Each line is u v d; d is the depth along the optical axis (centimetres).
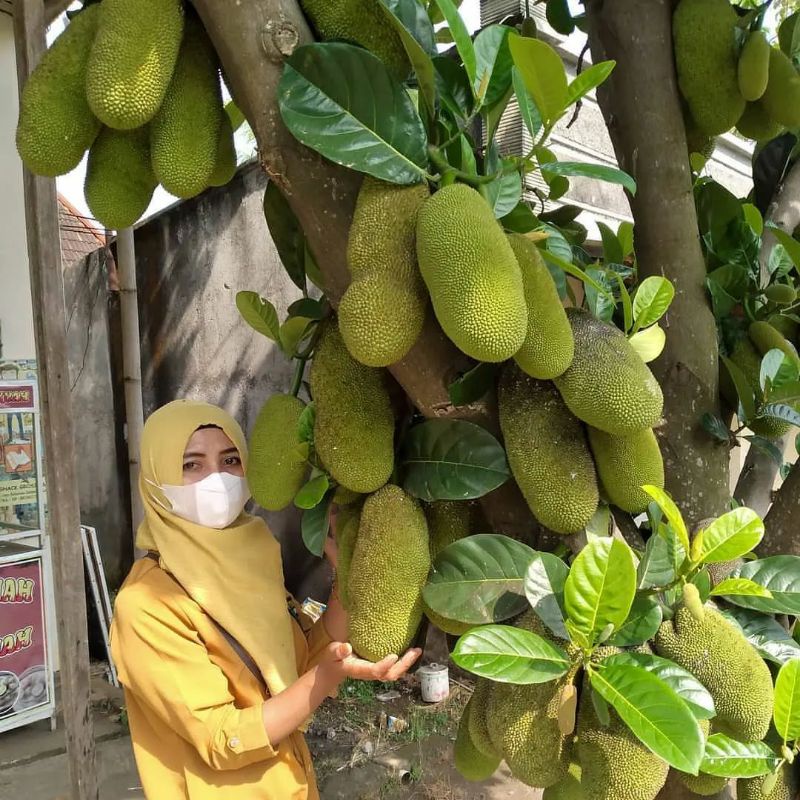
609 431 92
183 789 149
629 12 121
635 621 94
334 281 101
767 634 113
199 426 167
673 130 122
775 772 97
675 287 125
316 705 138
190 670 144
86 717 272
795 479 131
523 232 107
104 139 98
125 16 84
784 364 128
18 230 423
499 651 85
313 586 456
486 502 111
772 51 127
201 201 520
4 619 365
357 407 103
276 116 92
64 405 272
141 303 598
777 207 156
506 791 312
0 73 411
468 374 95
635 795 88
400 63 97
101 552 651
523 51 89
